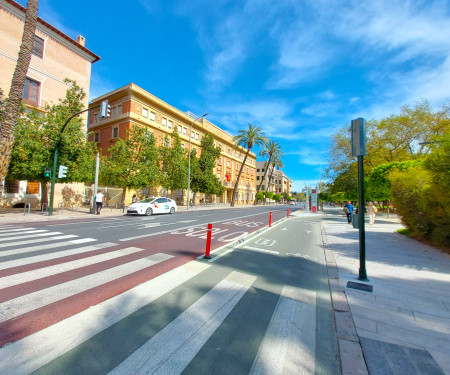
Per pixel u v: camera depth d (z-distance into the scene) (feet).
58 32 67.51
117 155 68.18
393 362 7.32
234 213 73.31
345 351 7.82
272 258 20.13
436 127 69.00
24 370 6.53
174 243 24.08
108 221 41.68
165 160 82.99
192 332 8.72
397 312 10.54
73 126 49.08
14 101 37.29
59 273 14.25
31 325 8.77
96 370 6.66
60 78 68.49
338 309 10.77
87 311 9.95
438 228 24.00
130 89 86.17
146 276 14.32
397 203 33.35
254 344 8.18
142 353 7.47
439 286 13.60
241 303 11.32
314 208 93.61
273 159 164.14
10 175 44.83
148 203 57.26
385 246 25.14
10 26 58.23
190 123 116.67
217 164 146.72
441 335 8.79
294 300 11.93
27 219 40.37
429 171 23.16
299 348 8.07
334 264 18.33
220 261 18.34
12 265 15.42
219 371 6.84
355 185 80.89
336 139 89.10
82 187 75.20
